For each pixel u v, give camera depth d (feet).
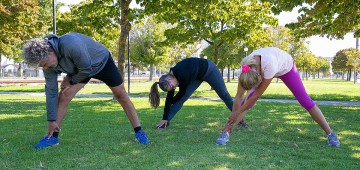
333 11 37.70
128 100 14.69
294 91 14.87
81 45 12.32
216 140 14.96
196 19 53.06
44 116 23.99
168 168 10.78
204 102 37.55
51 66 12.21
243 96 15.05
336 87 83.35
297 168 10.94
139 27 132.87
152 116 23.89
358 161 11.94
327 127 14.69
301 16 46.60
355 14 37.58
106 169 10.65
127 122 20.75
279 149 13.60
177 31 57.31
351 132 17.69
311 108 14.80
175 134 16.56
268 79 13.35
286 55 14.57
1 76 147.23
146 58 132.67
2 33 51.29
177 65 17.19
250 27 56.13
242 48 101.65
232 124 14.65
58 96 14.08
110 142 14.57
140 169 10.68
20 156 12.17
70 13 47.52
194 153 12.73
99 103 35.81
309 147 14.02
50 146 13.71
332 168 10.98
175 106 18.76
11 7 46.32
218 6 42.75
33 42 11.53
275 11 36.11
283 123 20.47
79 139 15.12
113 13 39.86
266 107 31.45
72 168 10.78
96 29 42.14
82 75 13.12
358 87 84.12
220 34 56.24
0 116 23.88
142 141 14.39
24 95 49.78
